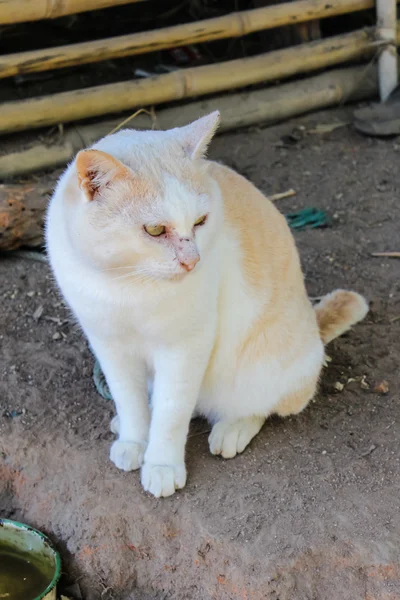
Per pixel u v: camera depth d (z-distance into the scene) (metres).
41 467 1.18
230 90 1.67
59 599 1.14
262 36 1.74
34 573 1.15
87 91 1.55
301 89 1.69
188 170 1.02
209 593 1.10
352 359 1.28
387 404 1.22
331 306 1.27
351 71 1.71
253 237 1.13
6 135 1.56
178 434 1.12
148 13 1.75
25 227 1.39
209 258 1.06
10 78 1.65
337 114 1.71
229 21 1.60
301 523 1.10
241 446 1.16
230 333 1.13
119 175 1.00
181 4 1.77
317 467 1.15
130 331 1.07
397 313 1.34
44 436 1.20
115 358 1.11
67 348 1.30
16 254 1.42
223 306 1.12
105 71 1.70
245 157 1.63
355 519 1.10
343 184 1.57
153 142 1.04
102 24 1.72
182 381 1.10
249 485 1.13
